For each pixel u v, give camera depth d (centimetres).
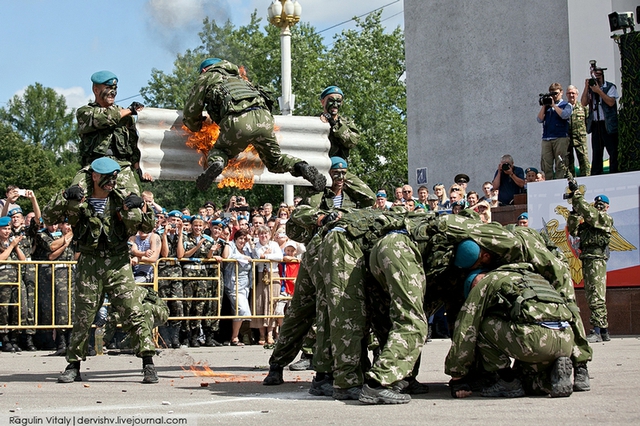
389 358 621
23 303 1267
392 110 5066
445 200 1692
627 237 1443
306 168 895
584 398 642
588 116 1623
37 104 8938
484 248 665
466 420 534
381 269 643
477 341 657
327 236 675
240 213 1580
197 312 1344
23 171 6512
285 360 791
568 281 686
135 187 841
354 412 579
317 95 4441
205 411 595
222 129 868
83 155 871
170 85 2561
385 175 4847
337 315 658
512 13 2358
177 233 1341
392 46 5109
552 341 629
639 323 1433
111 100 861
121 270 816
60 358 1157
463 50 2500
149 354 816
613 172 1609
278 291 1407
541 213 1511
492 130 2420
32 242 1298
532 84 2309
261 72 4362
